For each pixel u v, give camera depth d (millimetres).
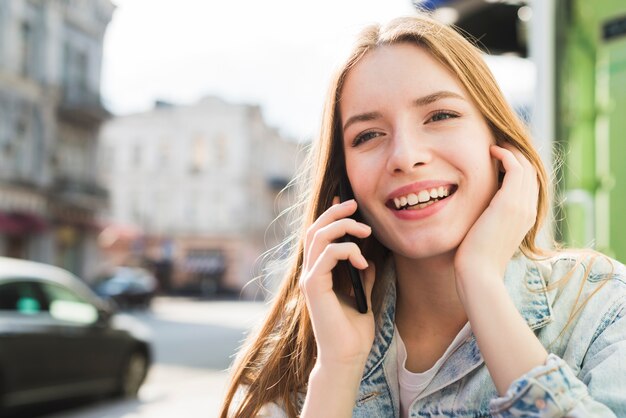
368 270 1194
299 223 1380
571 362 979
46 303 6227
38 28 23969
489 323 927
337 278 1213
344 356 1046
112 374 7078
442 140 1038
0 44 22188
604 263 1063
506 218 1010
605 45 2424
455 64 1049
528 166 1070
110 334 7012
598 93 2439
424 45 1059
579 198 2287
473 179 1038
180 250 41875
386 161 1057
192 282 41312
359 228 1093
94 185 26953
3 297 5766
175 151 42125
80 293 6762
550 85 2389
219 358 11508
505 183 1042
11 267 6145
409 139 1034
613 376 895
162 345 13719
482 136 1068
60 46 25062
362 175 1083
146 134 42500
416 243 1035
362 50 1091
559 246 1293
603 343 957
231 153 41500
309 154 1384
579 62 2426
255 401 1199
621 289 1005
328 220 1134
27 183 23500
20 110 23250
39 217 23531
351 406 1038
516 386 870
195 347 13359
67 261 26438
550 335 1019
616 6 2396
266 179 44406
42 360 5965
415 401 1080
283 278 1322
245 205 41344
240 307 30672
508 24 3533
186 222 41906
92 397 7383
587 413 845
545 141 2342
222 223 41500
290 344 1230
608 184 2404
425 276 1107
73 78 25844
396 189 1043
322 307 1065
